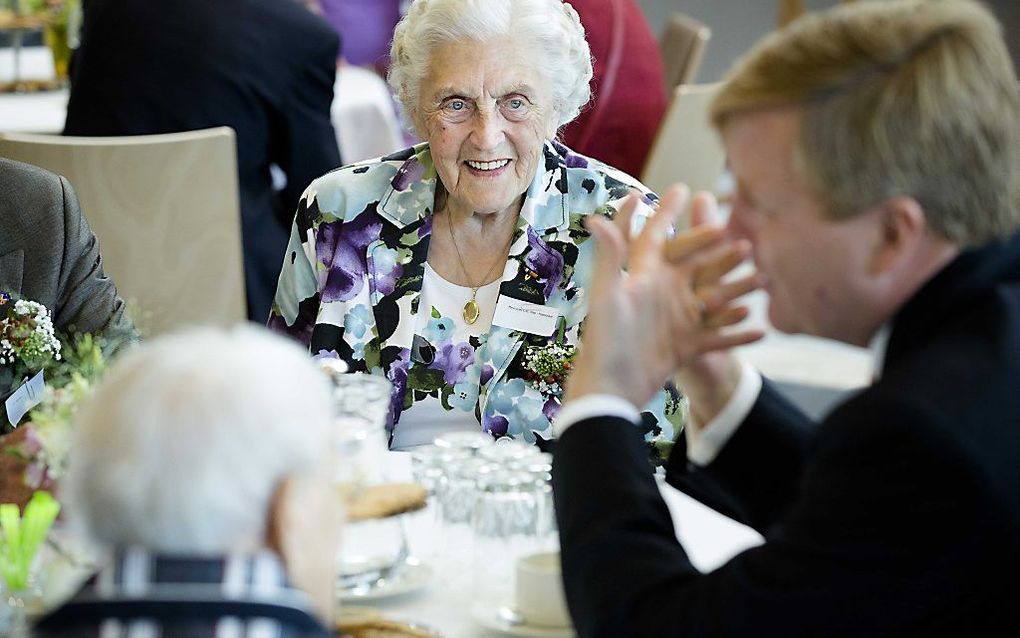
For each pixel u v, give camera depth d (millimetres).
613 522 1741
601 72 5258
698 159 5422
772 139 1624
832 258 1633
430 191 3205
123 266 4398
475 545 2152
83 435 1312
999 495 1524
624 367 1825
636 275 1837
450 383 3139
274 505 1312
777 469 2020
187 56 4922
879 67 1577
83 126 5023
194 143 4340
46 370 2770
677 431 3012
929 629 1600
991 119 1575
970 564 1550
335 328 3193
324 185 3260
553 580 2066
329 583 1370
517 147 3070
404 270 3180
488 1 3037
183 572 1271
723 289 1812
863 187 1577
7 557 2023
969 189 1581
